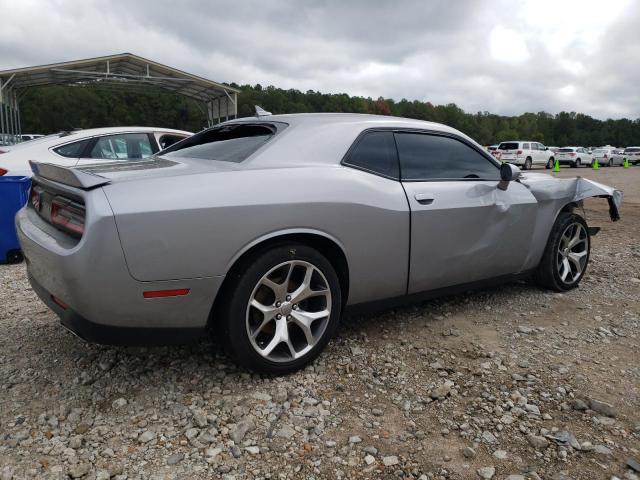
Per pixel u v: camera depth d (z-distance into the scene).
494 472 2.10
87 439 2.29
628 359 3.16
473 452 2.22
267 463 2.15
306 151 2.97
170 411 2.52
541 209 4.11
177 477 2.05
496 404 2.61
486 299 4.24
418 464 2.15
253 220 2.57
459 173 3.63
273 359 2.79
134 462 2.14
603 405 2.56
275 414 2.50
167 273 2.41
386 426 2.42
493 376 2.90
